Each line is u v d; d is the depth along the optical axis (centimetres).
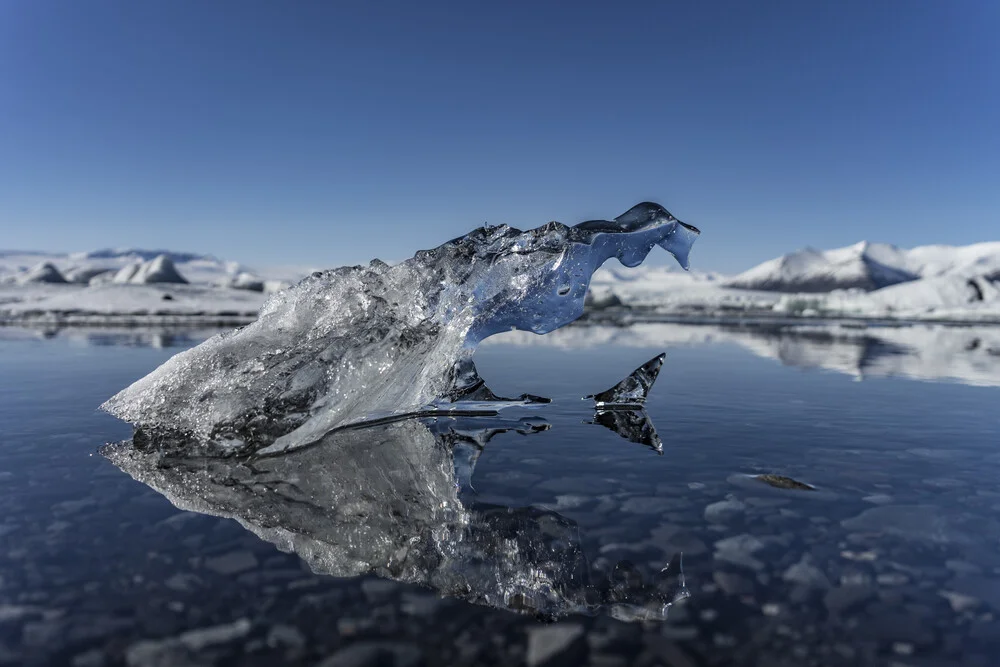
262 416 267
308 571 146
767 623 122
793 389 468
